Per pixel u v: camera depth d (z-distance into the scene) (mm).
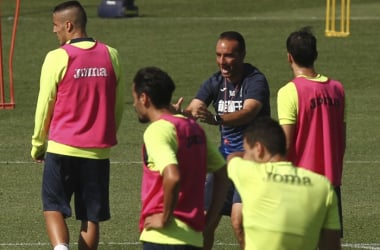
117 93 29031
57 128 28406
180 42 90875
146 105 22734
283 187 20734
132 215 37250
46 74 28234
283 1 123375
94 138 28391
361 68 76875
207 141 23172
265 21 105562
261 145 21109
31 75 74375
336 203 21016
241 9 116812
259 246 20781
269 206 20703
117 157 47688
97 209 28734
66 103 28266
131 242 33812
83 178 28594
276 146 21094
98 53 28594
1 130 54562
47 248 33094
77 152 28312
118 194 40531
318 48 86875
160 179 22109
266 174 20812
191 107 29406
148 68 22891
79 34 28938
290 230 20641
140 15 111062
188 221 22344
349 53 84000
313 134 26484
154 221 22016
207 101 29656
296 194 20734
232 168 21141
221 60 28781
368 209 38375
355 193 41000
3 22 103750
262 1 123625
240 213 27500
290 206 20672
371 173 44688
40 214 37438
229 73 28891
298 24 103062
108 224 36031
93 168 28531
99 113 28484
